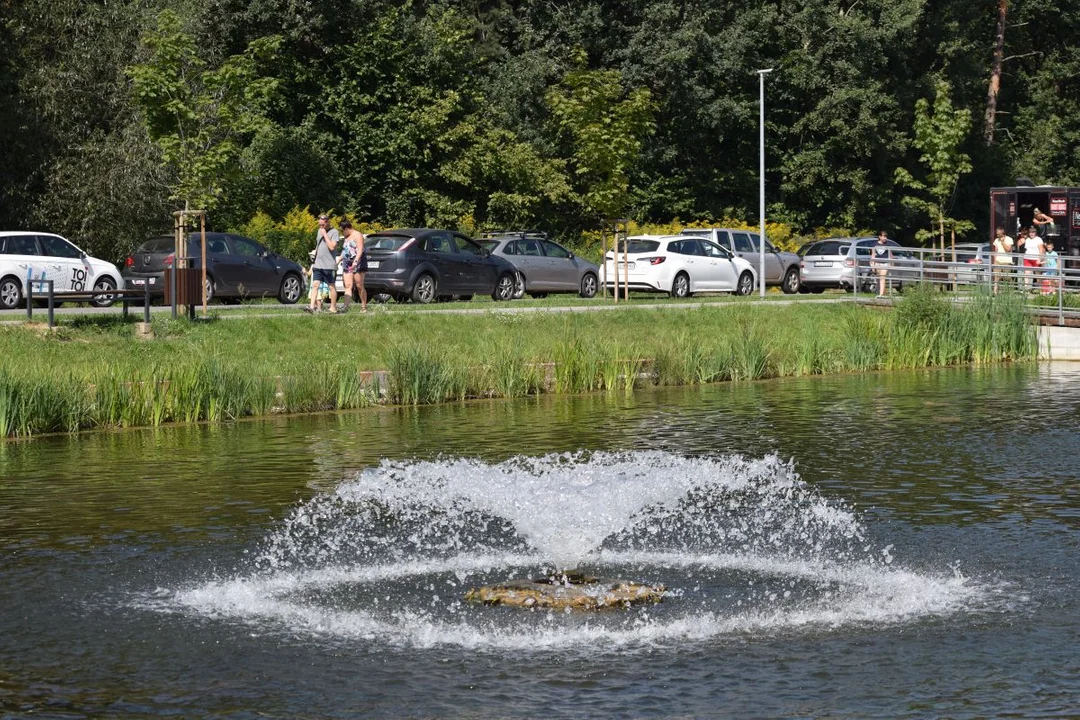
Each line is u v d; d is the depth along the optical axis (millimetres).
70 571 11602
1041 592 10688
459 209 54906
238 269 35250
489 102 59344
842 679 8531
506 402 25172
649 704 8086
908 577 11227
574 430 20688
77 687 8492
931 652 9109
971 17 75312
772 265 46656
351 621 10023
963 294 35906
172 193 43406
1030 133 78188
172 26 36406
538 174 58062
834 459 17625
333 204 52938
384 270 35688
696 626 9805
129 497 15133
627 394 26531
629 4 63500
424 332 28812
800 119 68125
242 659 9086
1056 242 40938
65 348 24766
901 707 7996
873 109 67062
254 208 50812
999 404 24062
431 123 54219
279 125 53906
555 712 7961
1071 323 35281
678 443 19188
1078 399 24891
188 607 10438
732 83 66438
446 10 59406
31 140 44594
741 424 21328
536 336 29500
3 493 15398
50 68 45156
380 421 22141
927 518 13672
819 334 32562
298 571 11680
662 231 59406
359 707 8094
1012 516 13703
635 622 9945
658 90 64750
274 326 27781
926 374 30844
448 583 11234
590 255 57062
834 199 68500
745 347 29750
